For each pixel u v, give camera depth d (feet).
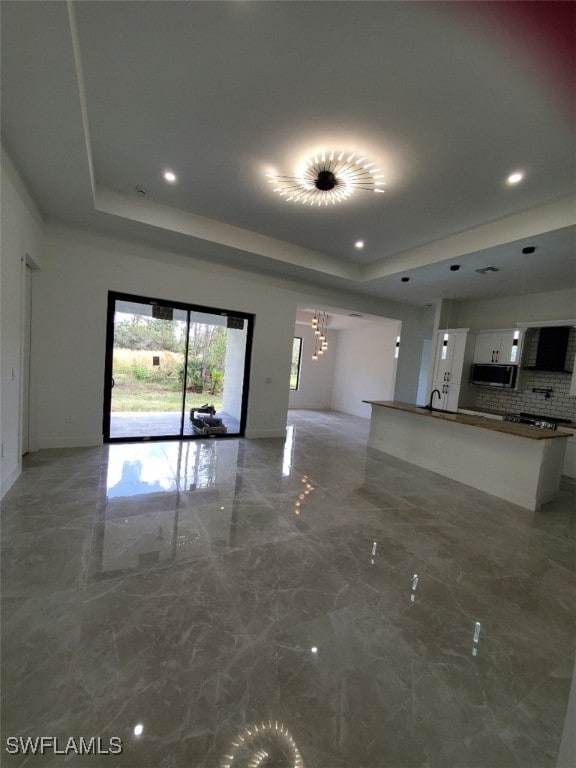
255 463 14.80
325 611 6.27
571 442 15.35
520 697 4.86
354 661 5.26
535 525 10.52
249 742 4.04
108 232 14.53
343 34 5.90
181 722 4.19
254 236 15.71
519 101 6.96
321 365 34.81
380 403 18.10
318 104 7.54
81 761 3.73
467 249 13.21
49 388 14.05
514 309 20.31
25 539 7.82
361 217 12.83
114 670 4.78
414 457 16.55
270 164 9.99
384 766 3.92
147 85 7.32
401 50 6.10
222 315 18.22
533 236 11.14
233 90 7.34
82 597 6.13
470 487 13.64
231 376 19.40
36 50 5.72
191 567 7.24
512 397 19.93
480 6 5.27
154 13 5.76
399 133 8.19
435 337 22.82
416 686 4.91
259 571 7.28
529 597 7.08
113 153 9.96
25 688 4.43
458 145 8.41
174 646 5.26
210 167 10.37
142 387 16.83
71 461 13.04
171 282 16.19
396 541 8.99
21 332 10.79
